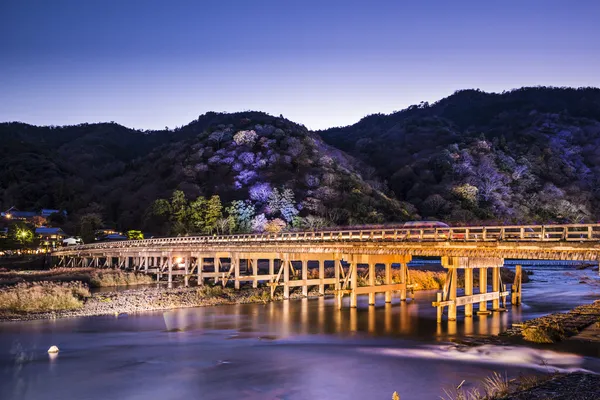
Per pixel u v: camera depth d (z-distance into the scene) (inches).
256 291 1991.9
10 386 895.1
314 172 6363.2
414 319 1454.2
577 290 2145.7
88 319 1498.5
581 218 6924.2
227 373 958.4
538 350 1032.8
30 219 6235.2
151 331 1334.9
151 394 848.9
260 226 4909.0
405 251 1373.0
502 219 6397.6
